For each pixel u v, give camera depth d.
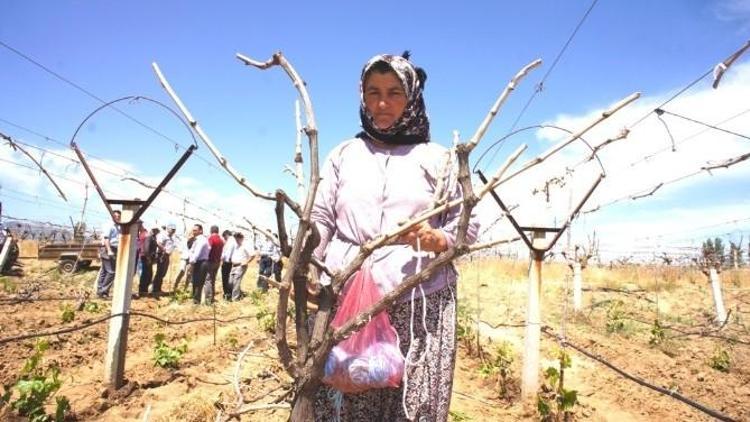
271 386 5.87
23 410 4.76
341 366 1.73
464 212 1.59
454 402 5.95
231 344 7.79
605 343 9.90
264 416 4.96
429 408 1.91
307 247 1.62
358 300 1.89
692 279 22.17
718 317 12.27
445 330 1.99
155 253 15.31
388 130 2.13
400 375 1.79
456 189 2.03
